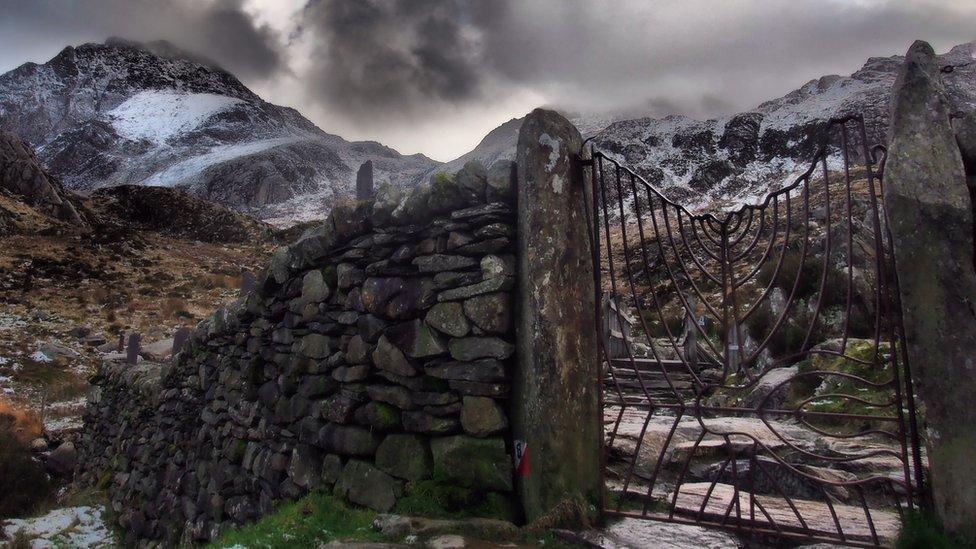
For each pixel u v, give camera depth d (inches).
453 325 167.6
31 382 705.0
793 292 132.9
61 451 502.3
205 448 291.9
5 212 1662.2
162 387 359.3
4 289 1122.0
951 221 114.2
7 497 402.9
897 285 122.3
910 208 117.3
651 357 390.3
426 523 153.0
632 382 321.4
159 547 304.5
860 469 167.6
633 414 259.3
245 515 242.1
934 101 120.0
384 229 193.8
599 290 157.0
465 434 164.4
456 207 174.9
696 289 147.9
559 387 149.7
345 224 205.5
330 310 214.4
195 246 1991.9
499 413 160.6
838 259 378.6
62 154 7834.6
